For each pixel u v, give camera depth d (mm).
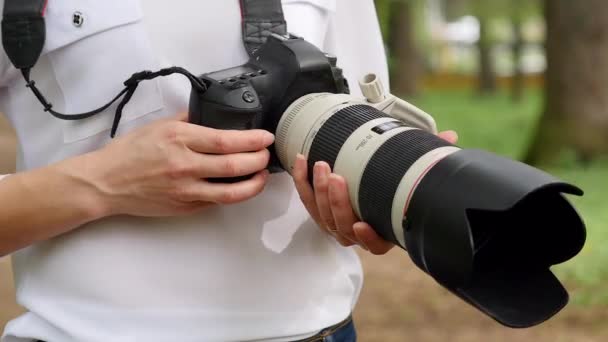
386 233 1354
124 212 1453
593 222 6527
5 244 1444
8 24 1434
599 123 9164
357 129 1423
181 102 1526
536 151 9539
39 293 1515
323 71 1525
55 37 1441
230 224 1543
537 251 1306
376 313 5473
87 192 1415
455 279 1186
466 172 1210
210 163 1379
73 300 1490
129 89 1431
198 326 1501
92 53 1461
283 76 1494
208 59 1538
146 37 1478
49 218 1417
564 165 9148
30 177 1426
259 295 1549
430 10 30359
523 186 1142
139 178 1405
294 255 1589
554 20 9336
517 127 16594
